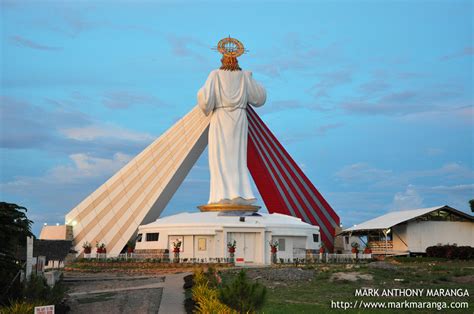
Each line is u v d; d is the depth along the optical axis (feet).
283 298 121.08
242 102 225.15
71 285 142.72
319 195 243.81
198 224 198.49
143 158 230.27
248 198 217.77
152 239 208.23
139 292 127.13
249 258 196.95
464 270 155.63
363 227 230.68
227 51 229.45
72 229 225.35
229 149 222.28
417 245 222.28
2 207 107.14
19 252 124.26
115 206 227.61
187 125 230.27
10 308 93.71
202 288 110.63
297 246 205.16
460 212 224.53
